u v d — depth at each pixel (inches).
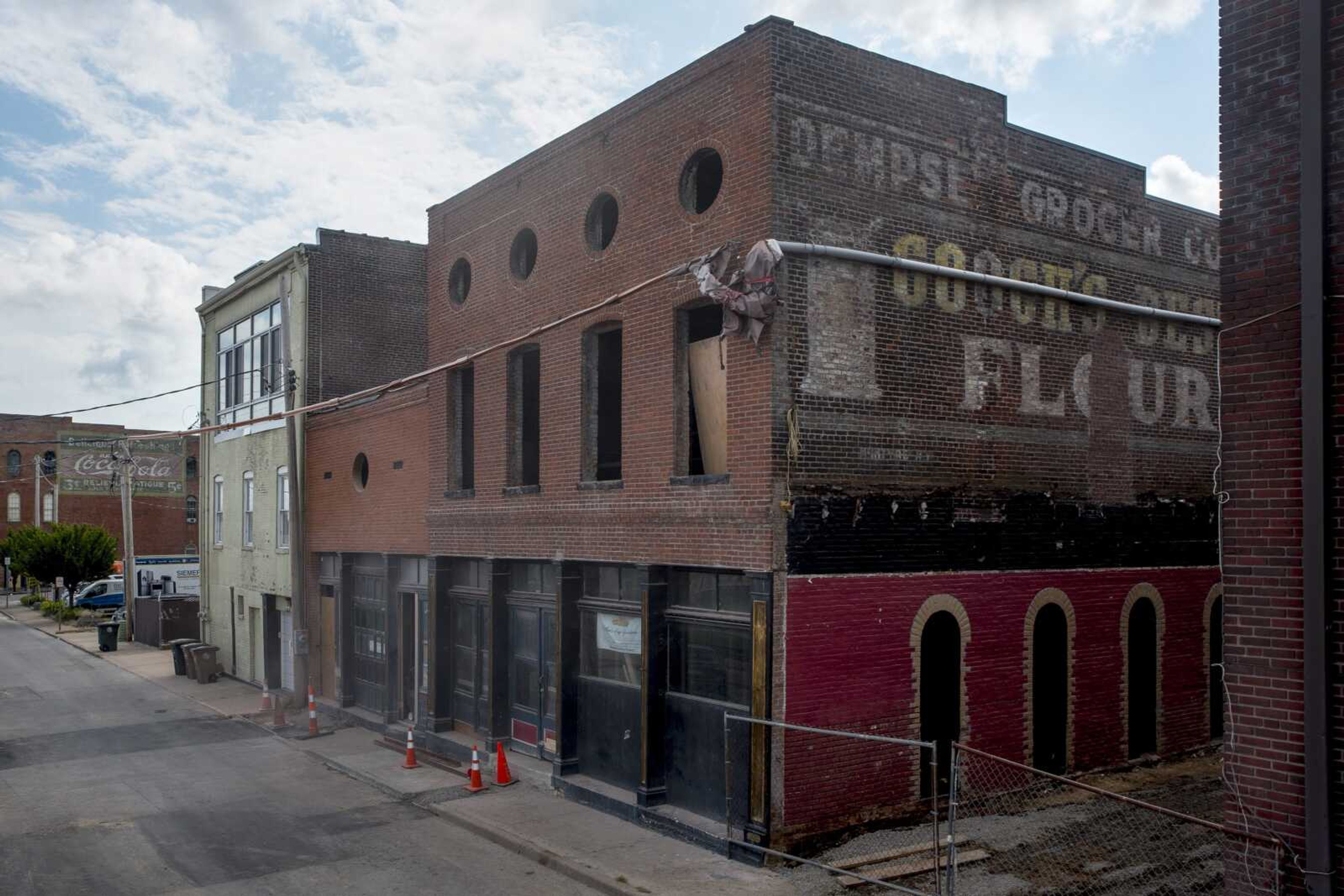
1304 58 304.3
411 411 798.5
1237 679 316.5
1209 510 662.5
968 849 470.6
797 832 473.7
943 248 545.3
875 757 500.4
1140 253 637.9
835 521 492.4
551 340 635.5
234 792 628.7
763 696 469.4
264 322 1071.0
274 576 1021.8
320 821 562.3
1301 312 302.8
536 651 669.3
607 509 579.2
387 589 825.5
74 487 2674.7
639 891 433.7
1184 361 655.1
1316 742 293.9
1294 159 310.0
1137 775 598.5
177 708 957.2
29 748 773.3
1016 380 571.5
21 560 2135.8
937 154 546.6
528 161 665.6
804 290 490.0
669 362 540.4
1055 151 600.7
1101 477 606.5
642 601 549.6
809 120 498.0
